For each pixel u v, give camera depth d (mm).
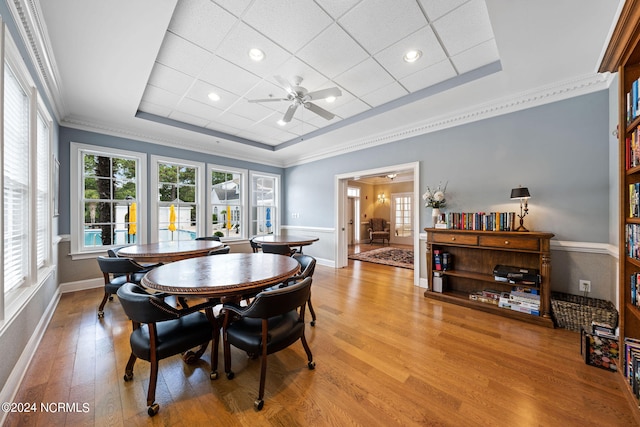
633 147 1497
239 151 5234
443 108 3213
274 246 3338
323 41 2127
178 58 2346
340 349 2000
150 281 1527
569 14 1674
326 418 1333
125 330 2293
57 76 2393
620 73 1546
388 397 1483
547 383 1598
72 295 3217
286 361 1843
